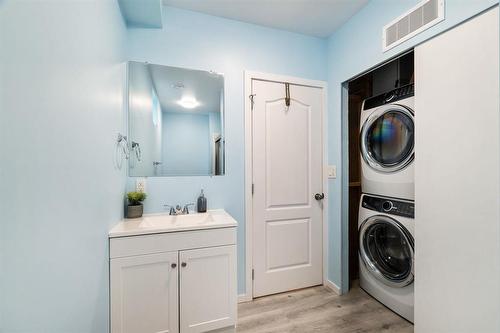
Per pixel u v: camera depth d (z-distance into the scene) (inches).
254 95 82.7
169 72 73.9
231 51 80.0
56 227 28.0
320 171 91.7
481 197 44.6
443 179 51.4
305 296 83.7
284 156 86.7
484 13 43.9
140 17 66.8
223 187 78.9
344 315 72.1
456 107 48.7
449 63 49.9
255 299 81.8
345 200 86.4
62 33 29.2
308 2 71.9
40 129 24.8
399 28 61.6
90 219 38.9
